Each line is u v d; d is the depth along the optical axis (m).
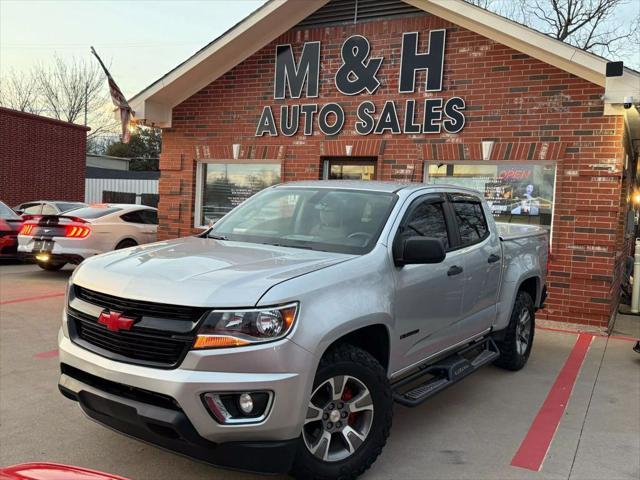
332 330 3.01
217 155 10.77
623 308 10.14
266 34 10.12
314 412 3.05
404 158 9.14
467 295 4.56
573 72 7.92
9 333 6.62
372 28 9.34
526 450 3.95
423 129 8.98
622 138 7.74
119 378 2.91
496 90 8.48
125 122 10.68
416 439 4.08
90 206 11.68
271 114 10.20
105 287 3.12
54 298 8.80
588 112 7.91
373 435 3.34
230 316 2.79
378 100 9.32
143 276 3.09
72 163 22.98
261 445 2.81
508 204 8.69
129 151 53.16
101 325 3.08
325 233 3.95
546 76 8.16
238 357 2.75
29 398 4.59
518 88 8.34
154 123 11.07
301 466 3.02
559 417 4.60
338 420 3.19
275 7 9.40
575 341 7.18
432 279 4.01
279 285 2.94
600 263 7.92
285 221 4.27
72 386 3.18
